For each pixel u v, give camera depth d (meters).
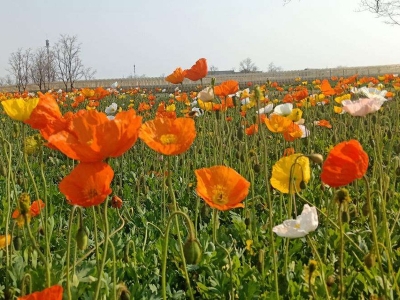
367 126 2.23
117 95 5.21
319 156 0.75
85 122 0.56
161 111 1.86
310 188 1.43
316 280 0.81
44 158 2.26
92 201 0.52
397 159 1.28
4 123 3.35
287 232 0.65
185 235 1.16
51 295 0.45
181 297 0.88
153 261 0.99
